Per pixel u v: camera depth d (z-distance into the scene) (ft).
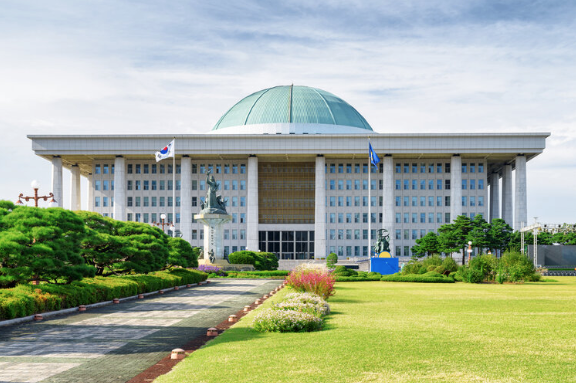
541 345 50.06
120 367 47.11
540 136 357.00
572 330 59.57
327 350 48.14
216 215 221.46
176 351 50.34
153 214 378.53
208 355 48.03
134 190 380.37
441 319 70.95
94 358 51.31
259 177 389.19
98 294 105.29
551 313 78.02
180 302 110.63
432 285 160.97
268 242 381.19
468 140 359.66
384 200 366.43
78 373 44.91
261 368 41.68
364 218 377.91
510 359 43.91
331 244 376.89
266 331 61.52
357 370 40.40
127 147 364.17
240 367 42.27
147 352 54.24
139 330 69.87
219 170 382.42
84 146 363.76
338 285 161.38
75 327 73.10
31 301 82.43
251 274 213.25
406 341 52.39
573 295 116.37
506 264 182.09
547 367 41.04
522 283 171.83
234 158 378.94
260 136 362.53
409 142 361.30
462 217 312.29
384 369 40.65
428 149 360.28
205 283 176.86
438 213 377.71
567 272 246.88
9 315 77.15
